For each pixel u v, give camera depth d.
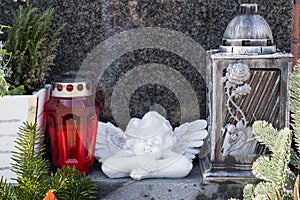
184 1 1.70
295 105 1.29
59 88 1.55
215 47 1.71
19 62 1.55
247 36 1.48
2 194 1.30
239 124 1.51
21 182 1.31
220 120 1.51
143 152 1.57
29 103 1.46
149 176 1.56
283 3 1.68
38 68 1.58
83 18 1.71
